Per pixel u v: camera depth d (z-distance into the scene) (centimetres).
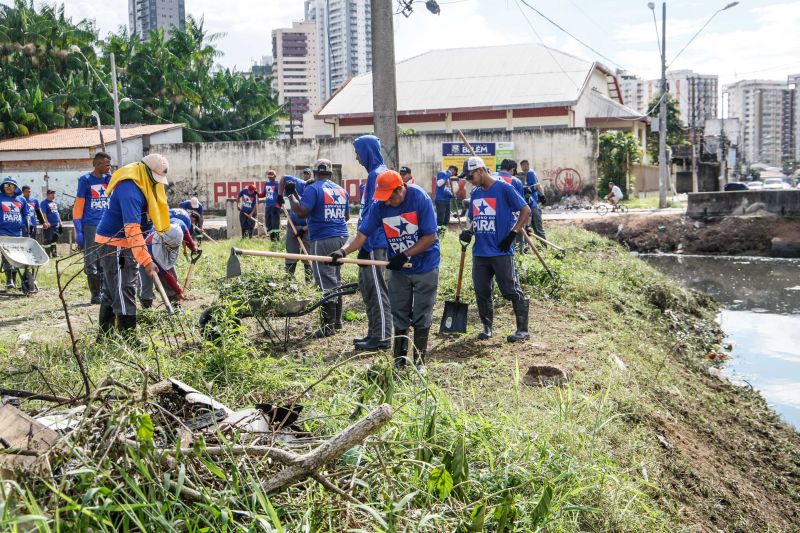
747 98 19912
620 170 3997
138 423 303
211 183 3616
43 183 3475
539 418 479
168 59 5134
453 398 546
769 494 611
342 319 878
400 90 4594
